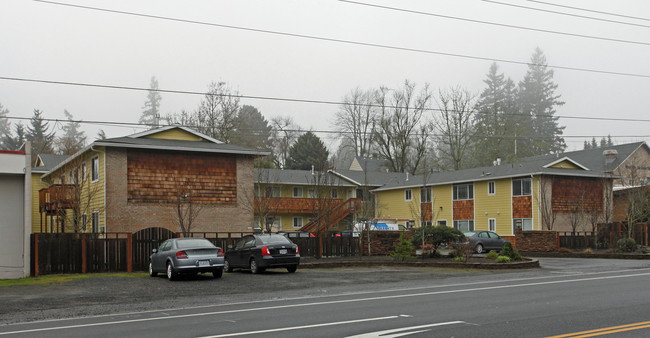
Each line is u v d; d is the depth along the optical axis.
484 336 9.08
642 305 12.31
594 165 58.88
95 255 23.31
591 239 37.28
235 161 33.28
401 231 30.86
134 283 19.19
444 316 11.17
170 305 13.96
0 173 22.44
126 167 30.28
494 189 46.44
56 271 22.56
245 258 23.20
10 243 22.62
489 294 14.88
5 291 17.19
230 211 32.75
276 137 82.81
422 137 66.69
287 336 9.36
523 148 75.62
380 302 13.61
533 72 90.69
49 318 12.24
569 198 43.28
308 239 29.48
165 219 30.91
